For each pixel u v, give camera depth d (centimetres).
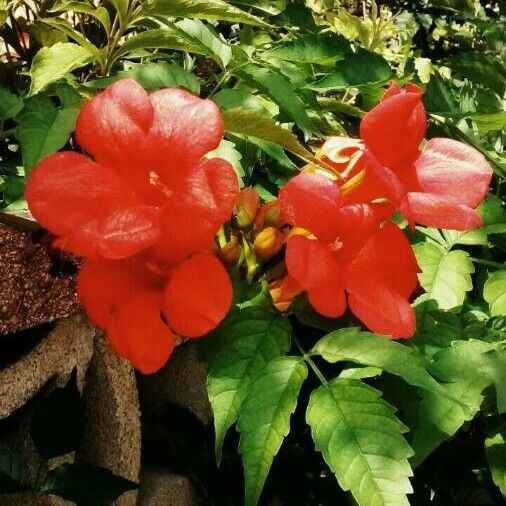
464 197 33
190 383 50
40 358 36
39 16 47
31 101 35
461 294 41
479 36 85
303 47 47
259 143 37
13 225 33
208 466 51
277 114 44
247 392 34
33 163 33
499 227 43
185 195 29
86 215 29
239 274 35
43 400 36
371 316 32
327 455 32
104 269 31
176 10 40
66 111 35
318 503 51
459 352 36
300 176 32
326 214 31
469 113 47
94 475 37
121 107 30
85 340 39
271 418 33
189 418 50
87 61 41
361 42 63
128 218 29
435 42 88
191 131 30
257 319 35
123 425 41
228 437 52
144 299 31
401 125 32
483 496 52
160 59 49
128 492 42
